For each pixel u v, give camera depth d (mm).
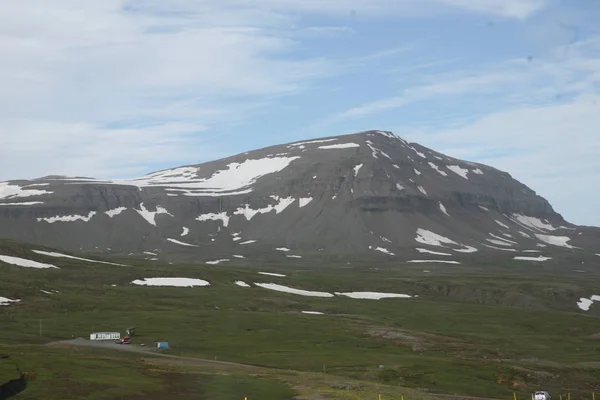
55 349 132875
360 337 174875
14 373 99812
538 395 111875
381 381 124938
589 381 135875
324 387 108062
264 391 103500
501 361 150125
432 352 161375
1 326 165250
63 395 93375
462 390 121750
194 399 96562
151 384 102875
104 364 115625
